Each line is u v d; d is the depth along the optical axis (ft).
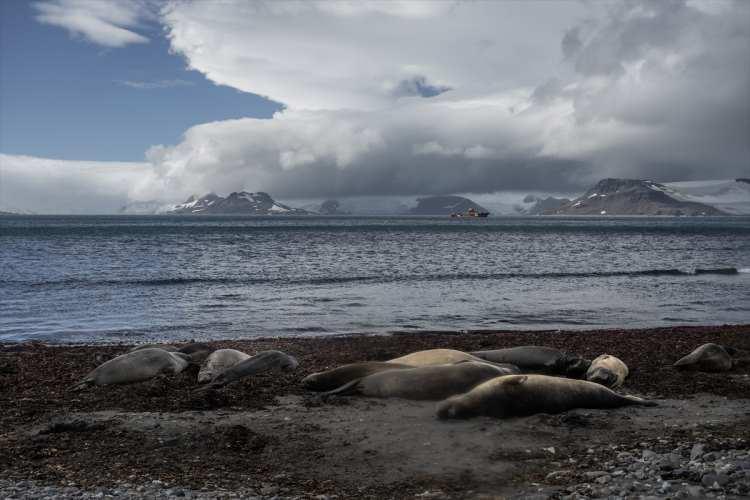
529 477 21.89
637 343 52.24
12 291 83.82
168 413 30.53
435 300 80.18
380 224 558.97
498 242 237.25
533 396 30.66
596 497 19.12
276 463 23.53
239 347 49.03
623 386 37.32
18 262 126.72
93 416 29.81
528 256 161.89
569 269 124.98
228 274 108.58
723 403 33.35
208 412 30.81
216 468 22.89
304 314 68.95
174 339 55.77
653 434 27.22
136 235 269.64
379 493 20.54
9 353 47.60
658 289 94.43
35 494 19.58
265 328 61.00
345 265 129.29
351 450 25.03
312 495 20.30
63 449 24.75
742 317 71.00
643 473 21.16
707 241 258.78
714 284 101.35
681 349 49.67
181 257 146.30
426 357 38.86
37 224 501.97
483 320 66.69
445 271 117.80
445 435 27.02
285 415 30.35
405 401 32.94
